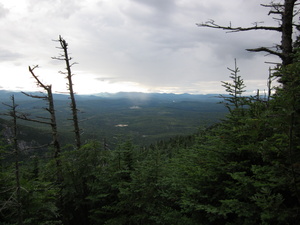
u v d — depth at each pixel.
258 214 3.51
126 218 7.29
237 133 4.71
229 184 4.68
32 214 6.69
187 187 5.01
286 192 3.69
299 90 2.97
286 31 6.06
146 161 8.32
